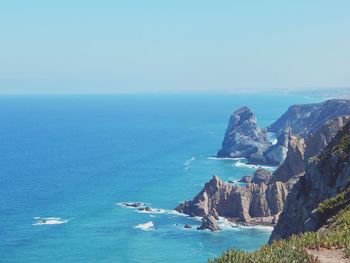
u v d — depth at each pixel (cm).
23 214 15575
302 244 3747
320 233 4225
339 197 6316
